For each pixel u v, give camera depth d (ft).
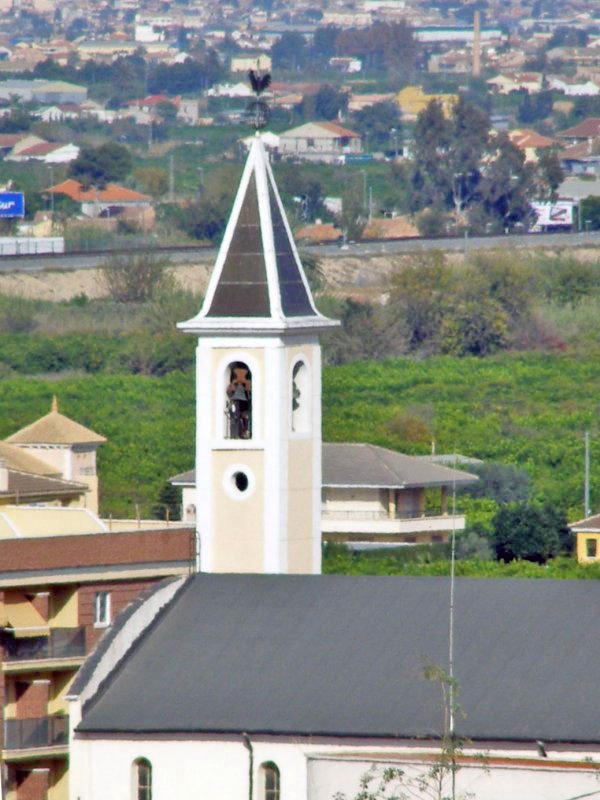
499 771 568.41
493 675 604.49
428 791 574.15
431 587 638.12
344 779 586.86
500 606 625.82
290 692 614.75
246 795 606.14
